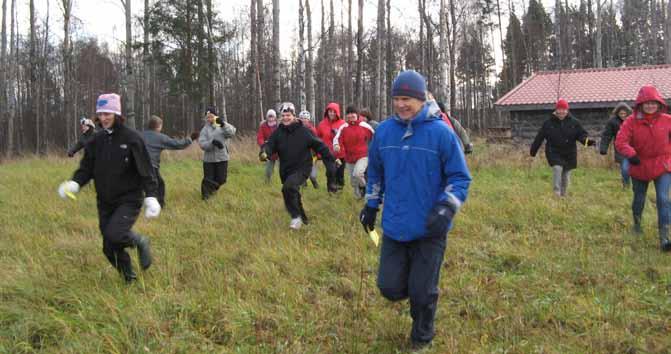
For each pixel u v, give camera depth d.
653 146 6.24
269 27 31.61
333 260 5.83
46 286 4.95
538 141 9.40
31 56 33.34
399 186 3.66
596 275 5.28
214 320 4.34
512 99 18.73
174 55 25.52
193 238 6.82
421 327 3.83
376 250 6.22
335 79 44.59
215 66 26.00
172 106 47.28
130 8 22.89
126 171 4.93
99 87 48.38
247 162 15.03
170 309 4.46
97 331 4.07
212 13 25.86
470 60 47.56
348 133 9.05
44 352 3.81
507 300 4.75
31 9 32.09
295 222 7.16
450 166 3.57
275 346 3.95
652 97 6.09
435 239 3.67
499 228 7.34
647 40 49.84
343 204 8.85
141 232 6.99
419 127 3.63
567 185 9.41
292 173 7.39
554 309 4.48
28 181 11.72
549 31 51.44
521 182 11.30
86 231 7.10
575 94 18.23
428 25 27.69
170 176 12.34
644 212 8.00
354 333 4.07
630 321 4.24
